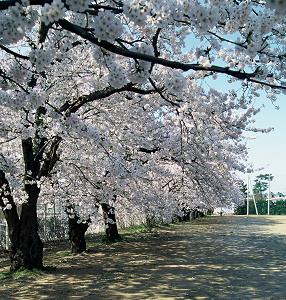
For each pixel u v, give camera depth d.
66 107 10.76
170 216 21.59
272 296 9.11
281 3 2.20
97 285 10.10
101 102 11.60
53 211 21.09
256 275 11.49
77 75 10.54
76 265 12.98
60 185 13.23
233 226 32.81
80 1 3.13
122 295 9.12
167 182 18.80
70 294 9.23
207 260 14.19
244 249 17.30
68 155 12.55
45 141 11.54
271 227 31.89
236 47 4.33
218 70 3.88
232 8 3.97
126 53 3.73
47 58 4.18
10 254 11.58
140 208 18.53
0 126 9.27
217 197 17.47
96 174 13.22
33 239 11.54
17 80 5.12
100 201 13.83
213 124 12.07
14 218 11.46
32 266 11.46
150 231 25.92
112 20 3.29
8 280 10.62
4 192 10.81
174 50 10.05
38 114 9.68
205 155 13.20
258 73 3.97
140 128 12.86
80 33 3.64
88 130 7.89
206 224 35.03
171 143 12.83
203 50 4.99
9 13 3.34
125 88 9.09
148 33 4.74
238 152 15.66
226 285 10.19
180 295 9.13
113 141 11.07
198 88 10.07
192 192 21.45
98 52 4.25
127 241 19.91
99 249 16.78
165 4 3.65
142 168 12.62
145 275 11.38
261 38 3.83
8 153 12.67
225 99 11.04
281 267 12.84
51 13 3.11
